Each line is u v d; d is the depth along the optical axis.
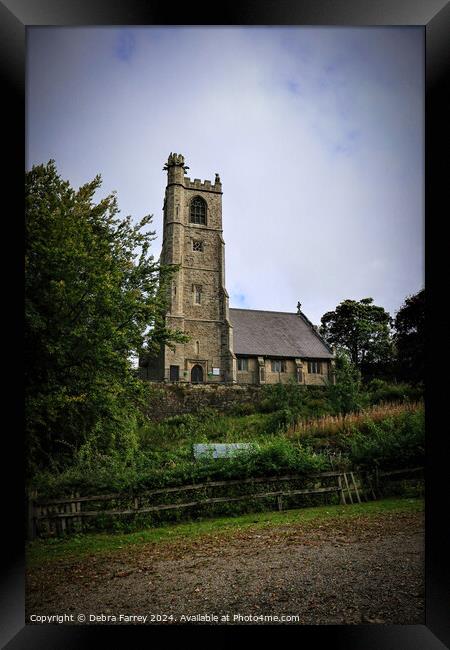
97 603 5.62
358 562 6.44
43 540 8.31
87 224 11.69
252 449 11.22
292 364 43.16
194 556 7.09
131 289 13.41
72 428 11.08
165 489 9.59
